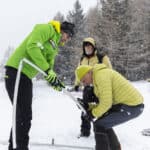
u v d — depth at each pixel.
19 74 3.67
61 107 8.91
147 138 5.45
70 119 7.00
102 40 32.19
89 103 4.49
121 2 32.47
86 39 5.13
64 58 34.41
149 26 34.59
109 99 3.90
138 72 32.97
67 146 4.79
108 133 4.22
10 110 8.23
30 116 4.00
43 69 3.85
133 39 32.66
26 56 3.97
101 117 4.10
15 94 3.59
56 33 4.10
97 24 33.53
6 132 5.61
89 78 4.07
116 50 31.61
